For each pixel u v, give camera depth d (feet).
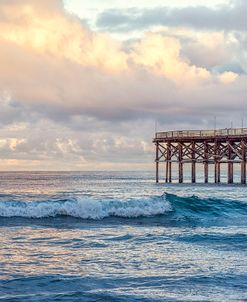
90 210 83.92
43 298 32.53
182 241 58.13
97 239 59.41
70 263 44.21
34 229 68.54
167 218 86.17
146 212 88.12
